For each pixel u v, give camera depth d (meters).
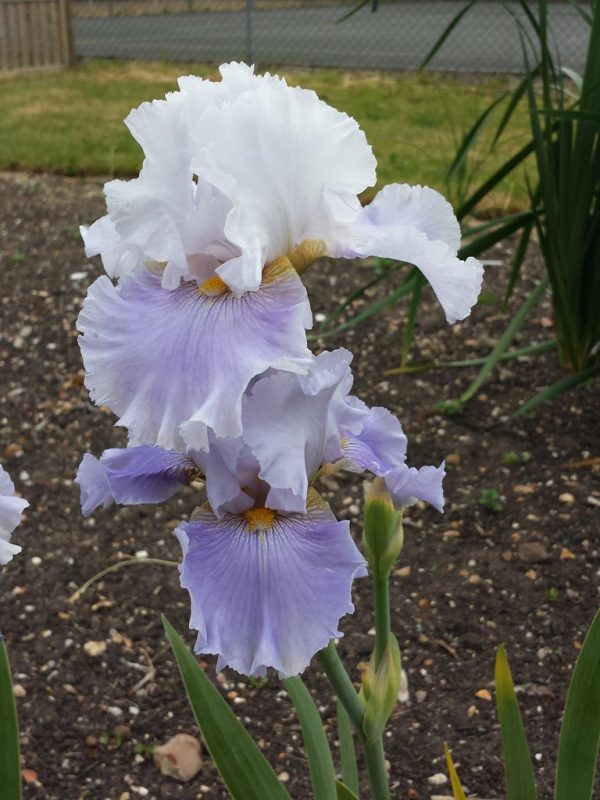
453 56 3.55
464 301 0.38
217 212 0.37
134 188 0.36
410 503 0.43
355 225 0.39
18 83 3.48
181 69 3.67
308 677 0.87
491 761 0.76
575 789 0.44
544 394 1.14
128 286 0.38
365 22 4.73
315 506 0.41
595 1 1.06
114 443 1.20
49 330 1.45
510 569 0.96
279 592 0.38
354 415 0.42
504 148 2.17
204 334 0.35
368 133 2.36
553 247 1.16
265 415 0.38
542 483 1.07
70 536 1.04
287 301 0.36
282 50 3.88
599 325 1.21
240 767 0.41
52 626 0.92
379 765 0.45
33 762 0.78
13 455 1.18
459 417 1.19
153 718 0.82
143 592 0.96
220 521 0.40
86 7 6.20
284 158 0.37
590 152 1.10
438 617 0.91
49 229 1.83
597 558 0.96
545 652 0.86
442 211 0.42
